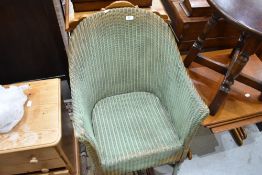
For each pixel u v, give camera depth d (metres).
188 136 1.02
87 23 1.01
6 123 0.97
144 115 1.22
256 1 1.05
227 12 1.00
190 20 1.51
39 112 1.04
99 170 1.03
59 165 1.13
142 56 1.17
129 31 1.08
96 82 1.17
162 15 1.23
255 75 1.53
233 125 1.43
